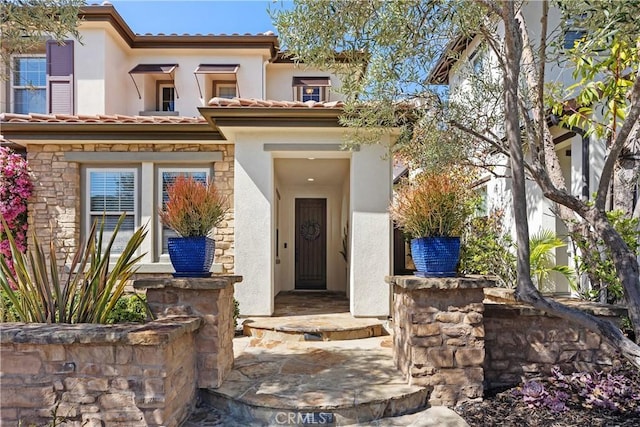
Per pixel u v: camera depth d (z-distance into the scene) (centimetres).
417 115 640
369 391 448
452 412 439
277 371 517
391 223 799
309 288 1280
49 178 877
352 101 593
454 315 463
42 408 377
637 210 555
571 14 424
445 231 487
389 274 790
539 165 416
